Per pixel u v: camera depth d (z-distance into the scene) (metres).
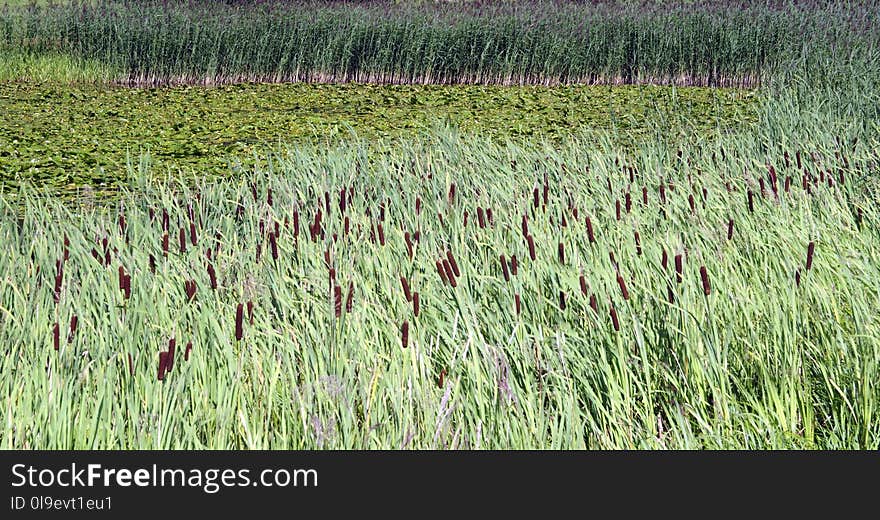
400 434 6.95
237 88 36.66
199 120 28.34
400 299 8.90
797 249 10.17
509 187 13.73
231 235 12.20
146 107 31.17
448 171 14.60
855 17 36.12
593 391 7.85
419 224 11.66
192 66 38.59
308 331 8.22
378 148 18.64
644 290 8.99
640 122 26.34
